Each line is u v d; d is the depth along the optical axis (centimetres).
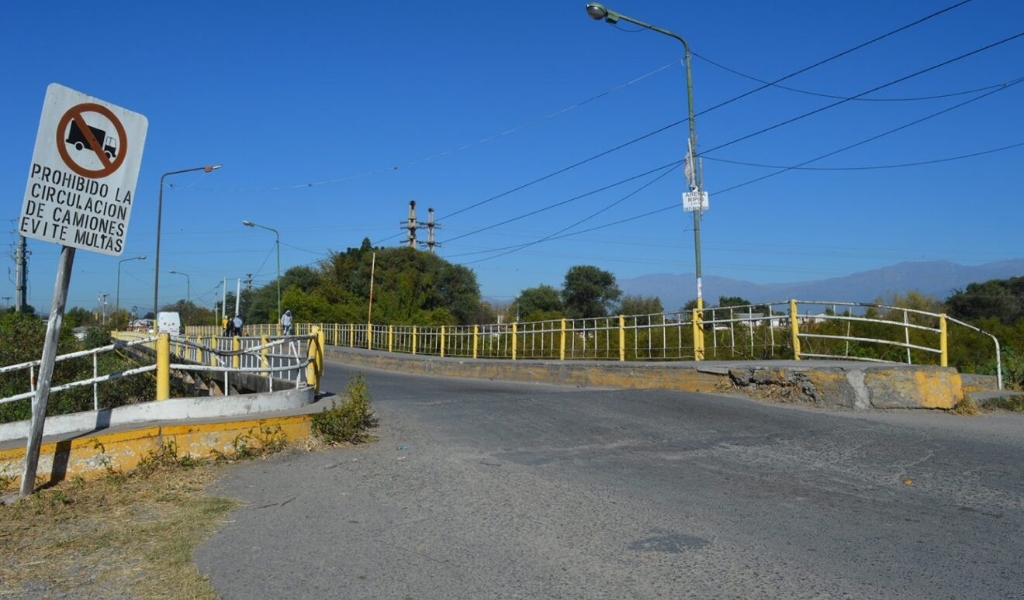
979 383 1368
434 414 1170
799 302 1459
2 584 479
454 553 539
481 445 945
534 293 7219
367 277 7162
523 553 538
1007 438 954
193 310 9594
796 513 633
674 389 1474
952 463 819
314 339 1180
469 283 7619
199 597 457
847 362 1357
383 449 921
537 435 1000
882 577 483
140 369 887
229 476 779
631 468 817
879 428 1022
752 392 1320
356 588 473
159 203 3891
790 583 473
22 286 3409
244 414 942
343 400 1062
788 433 999
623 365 1716
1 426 783
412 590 470
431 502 680
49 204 629
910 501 671
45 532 584
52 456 736
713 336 1689
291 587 474
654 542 558
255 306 7919
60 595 461
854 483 741
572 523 609
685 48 1925
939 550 535
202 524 608
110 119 669
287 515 639
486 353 2725
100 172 660
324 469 813
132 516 630
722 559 518
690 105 1919
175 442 819
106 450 771
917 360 1684
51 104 630
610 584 476
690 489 720
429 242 8631
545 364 2002
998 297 5325
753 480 757
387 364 3009
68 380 1284
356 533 588
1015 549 537
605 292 6806
